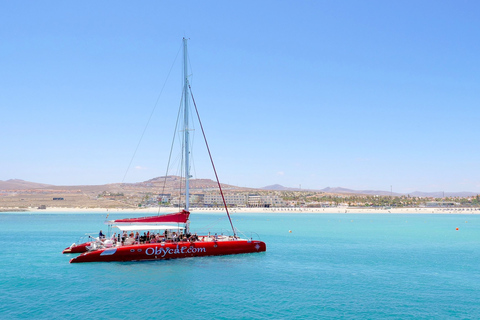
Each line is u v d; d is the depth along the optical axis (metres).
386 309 25.14
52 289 29.50
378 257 47.16
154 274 34.31
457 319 23.34
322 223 141.38
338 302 26.64
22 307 25.09
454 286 31.58
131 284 30.84
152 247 39.78
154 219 41.34
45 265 39.44
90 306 25.30
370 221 159.38
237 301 26.56
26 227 108.88
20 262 41.59
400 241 69.00
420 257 47.41
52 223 131.88
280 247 57.22
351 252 51.88
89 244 48.44
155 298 27.12
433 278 34.62
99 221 148.00
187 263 39.12
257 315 23.69
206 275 34.28
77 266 37.97
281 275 35.00
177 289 29.47
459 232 93.94
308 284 31.75
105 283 31.19
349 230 100.31
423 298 27.83
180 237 42.62
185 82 43.12
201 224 135.25
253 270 36.84
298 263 41.56
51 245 59.81
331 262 42.84
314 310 24.80
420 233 89.94
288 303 26.23
